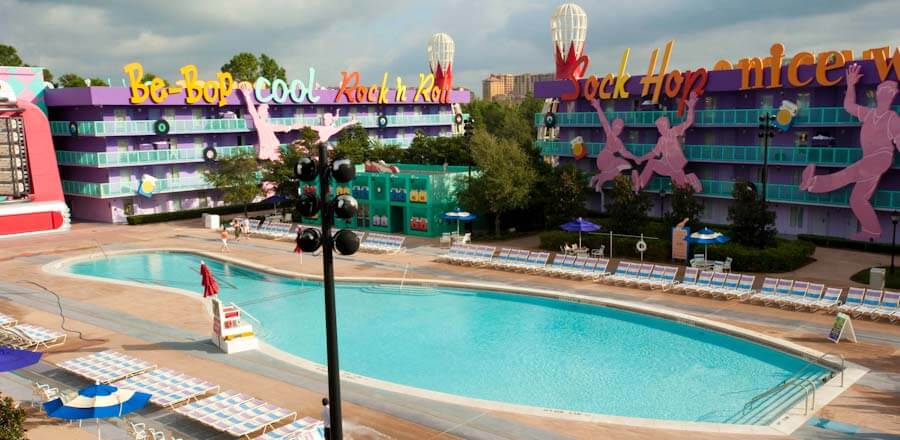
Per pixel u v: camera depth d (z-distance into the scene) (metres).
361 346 29.62
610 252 43.75
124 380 23.61
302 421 19.94
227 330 28.02
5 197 60.94
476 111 124.50
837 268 40.19
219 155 71.81
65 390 23.78
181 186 68.81
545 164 56.97
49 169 61.59
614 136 58.91
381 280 40.16
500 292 37.59
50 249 52.56
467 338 30.53
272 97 76.75
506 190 50.19
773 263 39.19
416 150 75.62
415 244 51.31
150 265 47.88
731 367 26.34
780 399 22.50
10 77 64.62
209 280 28.66
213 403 21.36
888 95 43.16
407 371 26.56
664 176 56.69
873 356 25.41
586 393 24.09
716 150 53.31
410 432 19.84
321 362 27.92
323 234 14.48
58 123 68.00
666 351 28.41
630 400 23.38
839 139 48.78
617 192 46.34
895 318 29.47
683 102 54.72
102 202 67.75
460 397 22.47
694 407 22.64
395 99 91.31
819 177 47.41
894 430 19.11
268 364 26.20
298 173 14.28
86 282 40.91
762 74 49.69
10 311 34.69
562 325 32.28
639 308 32.84
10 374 25.56
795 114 49.06
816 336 27.98
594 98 61.06
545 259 41.81
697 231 42.47
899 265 40.34
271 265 45.19
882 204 45.03
